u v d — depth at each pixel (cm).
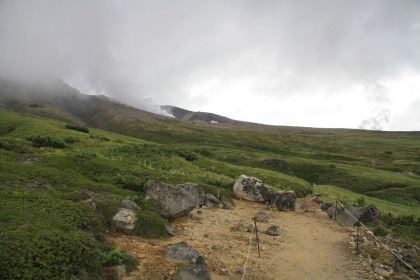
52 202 1033
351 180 6912
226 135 18912
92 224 1004
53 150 3112
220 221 1767
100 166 2428
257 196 2670
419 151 14150
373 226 1827
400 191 5659
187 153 4809
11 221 771
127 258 866
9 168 1583
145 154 4094
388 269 1079
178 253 988
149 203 1498
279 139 18650
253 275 971
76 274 688
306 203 2688
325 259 1230
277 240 1476
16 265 609
